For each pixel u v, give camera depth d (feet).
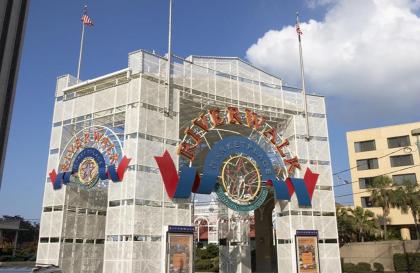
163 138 129.80
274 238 233.14
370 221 248.73
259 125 150.20
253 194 141.18
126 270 114.32
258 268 222.69
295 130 159.94
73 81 150.61
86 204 141.59
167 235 116.57
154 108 129.90
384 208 241.96
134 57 132.05
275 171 156.56
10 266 51.96
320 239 150.92
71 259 132.87
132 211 117.50
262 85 160.45
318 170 159.33
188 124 160.97
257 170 142.61
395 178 282.77
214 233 338.95
